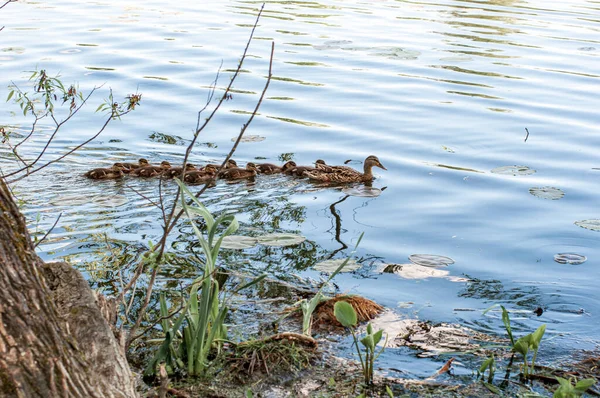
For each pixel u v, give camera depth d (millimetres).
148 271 7523
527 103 14188
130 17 21266
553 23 21188
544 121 13156
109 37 18641
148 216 9117
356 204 9844
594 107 13969
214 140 12219
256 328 6492
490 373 5750
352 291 7320
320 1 24578
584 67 16672
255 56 17109
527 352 5879
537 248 8477
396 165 11281
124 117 13055
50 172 10562
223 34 19203
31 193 9703
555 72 16281
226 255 8031
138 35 18922
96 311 4680
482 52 17875
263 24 20578
